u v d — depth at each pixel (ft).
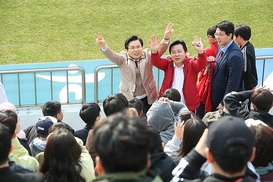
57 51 61.31
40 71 38.58
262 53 60.29
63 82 47.85
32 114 39.29
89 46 62.39
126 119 10.89
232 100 23.72
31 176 14.56
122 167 10.53
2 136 14.23
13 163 16.44
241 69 32.91
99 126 10.91
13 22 66.08
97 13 68.23
